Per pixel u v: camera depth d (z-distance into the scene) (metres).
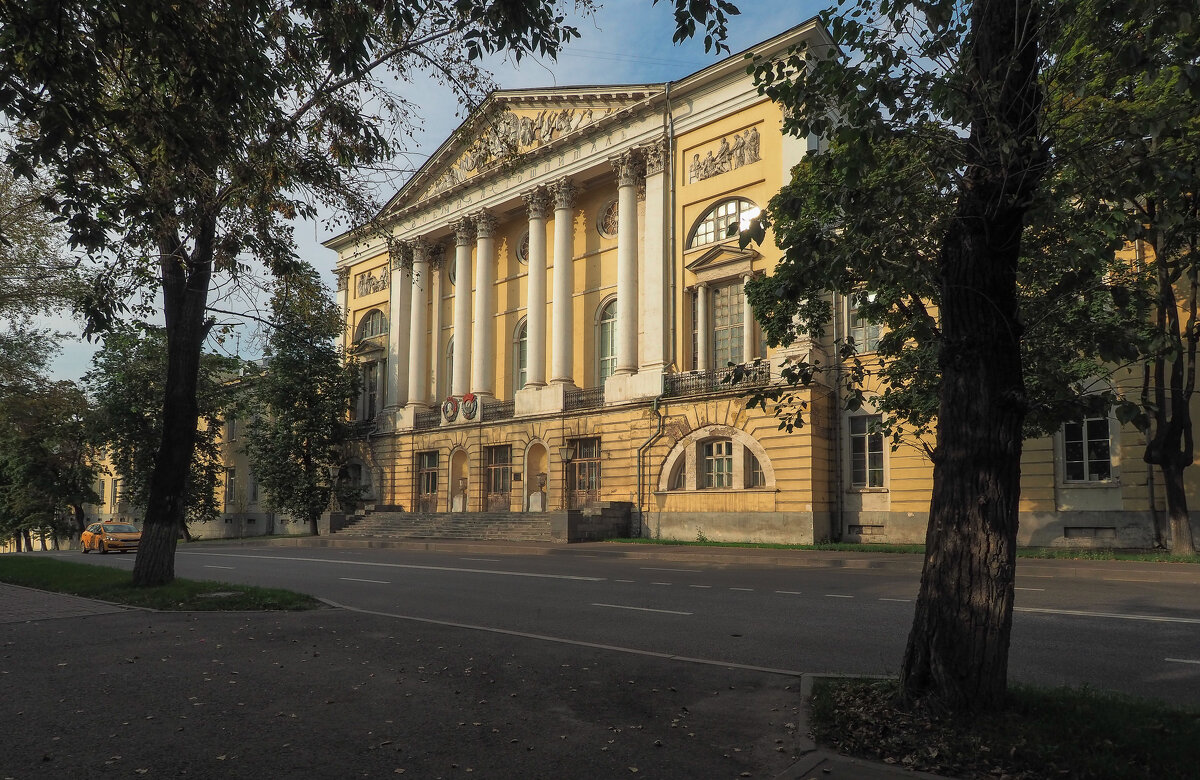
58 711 5.99
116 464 44.59
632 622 10.46
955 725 4.98
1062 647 8.29
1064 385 6.39
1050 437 23.30
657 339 32.12
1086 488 22.81
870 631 9.48
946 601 5.30
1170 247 6.80
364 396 48.75
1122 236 6.71
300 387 43.12
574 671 7.21
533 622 10.56
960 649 5.22
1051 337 6.55
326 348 43.22
